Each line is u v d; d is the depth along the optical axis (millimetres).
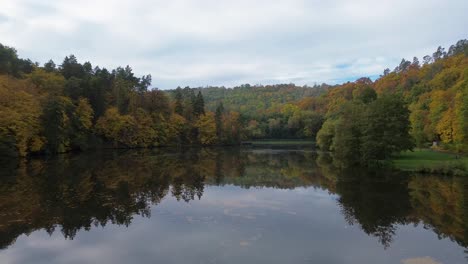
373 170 45969
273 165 56000
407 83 131250
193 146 119000
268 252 17125
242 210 25609
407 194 30469
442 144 71438
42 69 88062
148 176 42156
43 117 65062
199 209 25922
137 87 120562
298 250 17438
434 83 99438
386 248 17812
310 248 17750
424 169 42125
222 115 138000
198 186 35812
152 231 20578
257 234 19891
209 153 83375
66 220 22938
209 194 31703
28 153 63688
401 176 40062
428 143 77125
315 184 36844
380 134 46719
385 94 48969
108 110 91000
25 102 60500
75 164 52812
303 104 188125
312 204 27531
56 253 17297
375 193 31250
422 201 27719
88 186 34688
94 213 24656
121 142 94312
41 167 48531
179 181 38812
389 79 151125
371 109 46750
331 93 182750
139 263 15922
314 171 47469
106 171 45656
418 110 82062
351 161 51281
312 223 22172
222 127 128875
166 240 18953
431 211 24797
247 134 149875
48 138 65125
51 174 42094
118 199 29094
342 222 22344
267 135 160750
